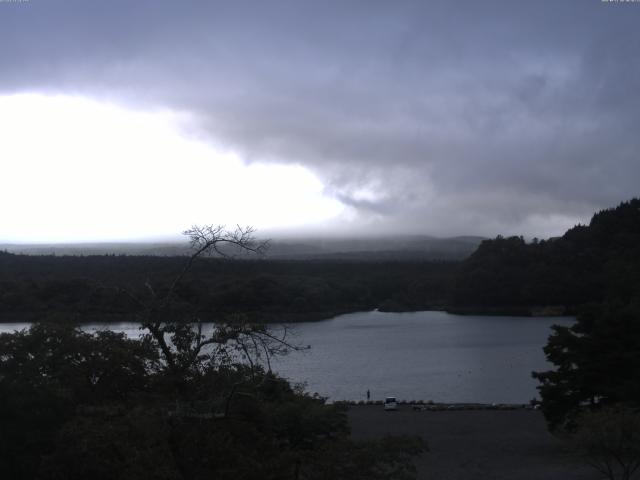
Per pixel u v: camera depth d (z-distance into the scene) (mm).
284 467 17344
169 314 17625
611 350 41312
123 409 18641
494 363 105625
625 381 39781
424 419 56625
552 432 43438
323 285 197625
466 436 48406
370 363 106562
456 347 126062
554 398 42656
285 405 23375
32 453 21219
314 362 107438
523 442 45562
